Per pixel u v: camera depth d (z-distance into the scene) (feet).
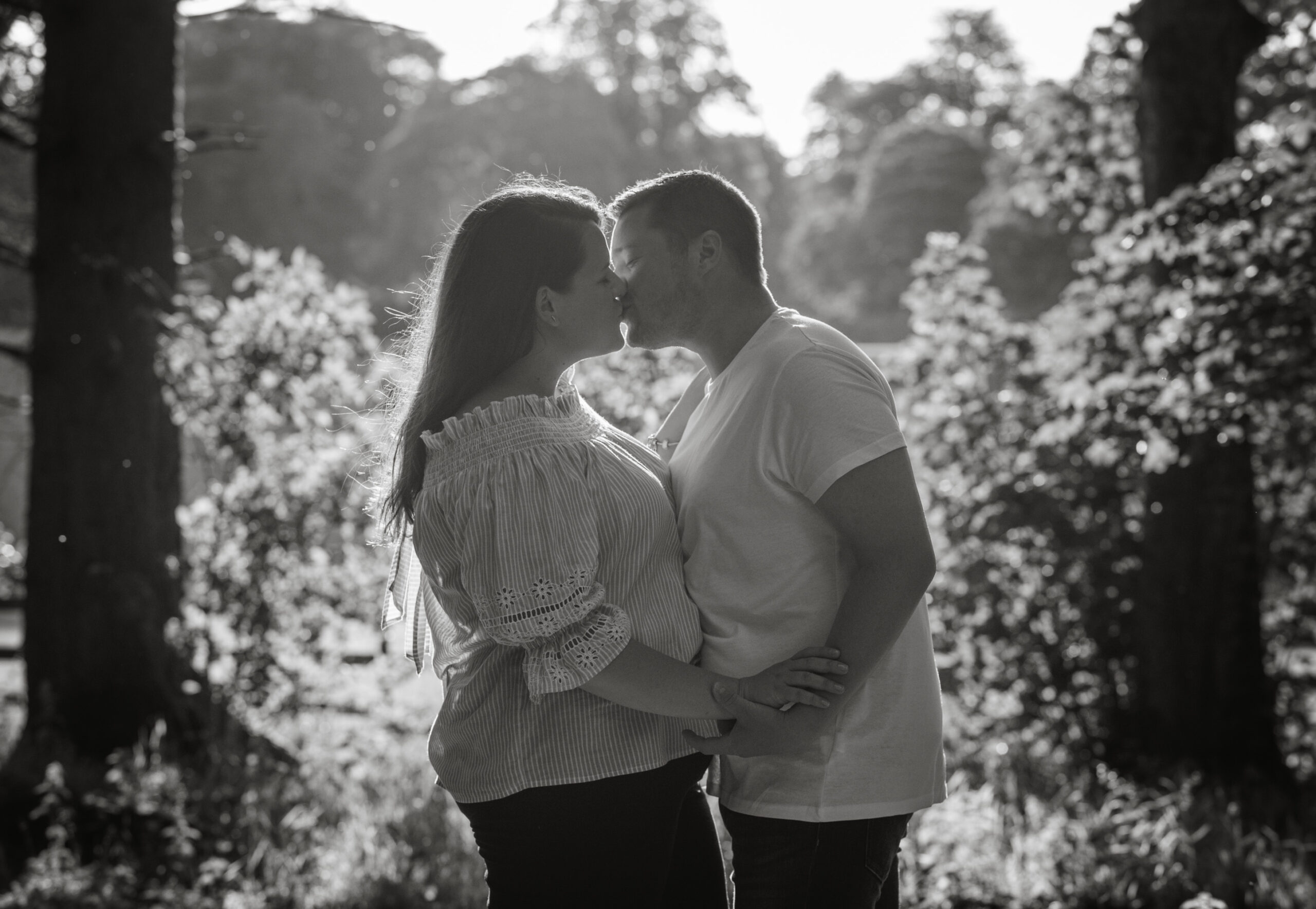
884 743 8.16
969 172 177.37
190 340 23.63
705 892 8.86
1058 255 128.16
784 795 8.15
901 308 175.11
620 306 8.38
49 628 21.81
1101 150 29.22
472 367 8.00
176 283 23.43
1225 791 21.94
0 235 27.32
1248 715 24.11
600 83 153.89
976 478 25.72
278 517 24.39
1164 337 21.27
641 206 8.70
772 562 8.10
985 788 19.03
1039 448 25.21
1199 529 24.26
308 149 126.72
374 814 19.12
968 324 27.37
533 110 131.54
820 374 7.97
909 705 8.29
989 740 24.04
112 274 22.16
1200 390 20.81
